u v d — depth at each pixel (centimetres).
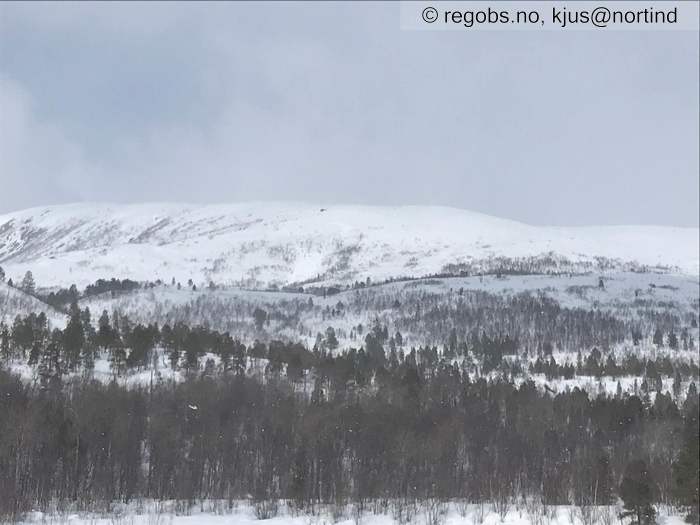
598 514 13575
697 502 11781
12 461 17825
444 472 19912
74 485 18275
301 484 18000
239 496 19350
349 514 15938
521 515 13975
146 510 17050
